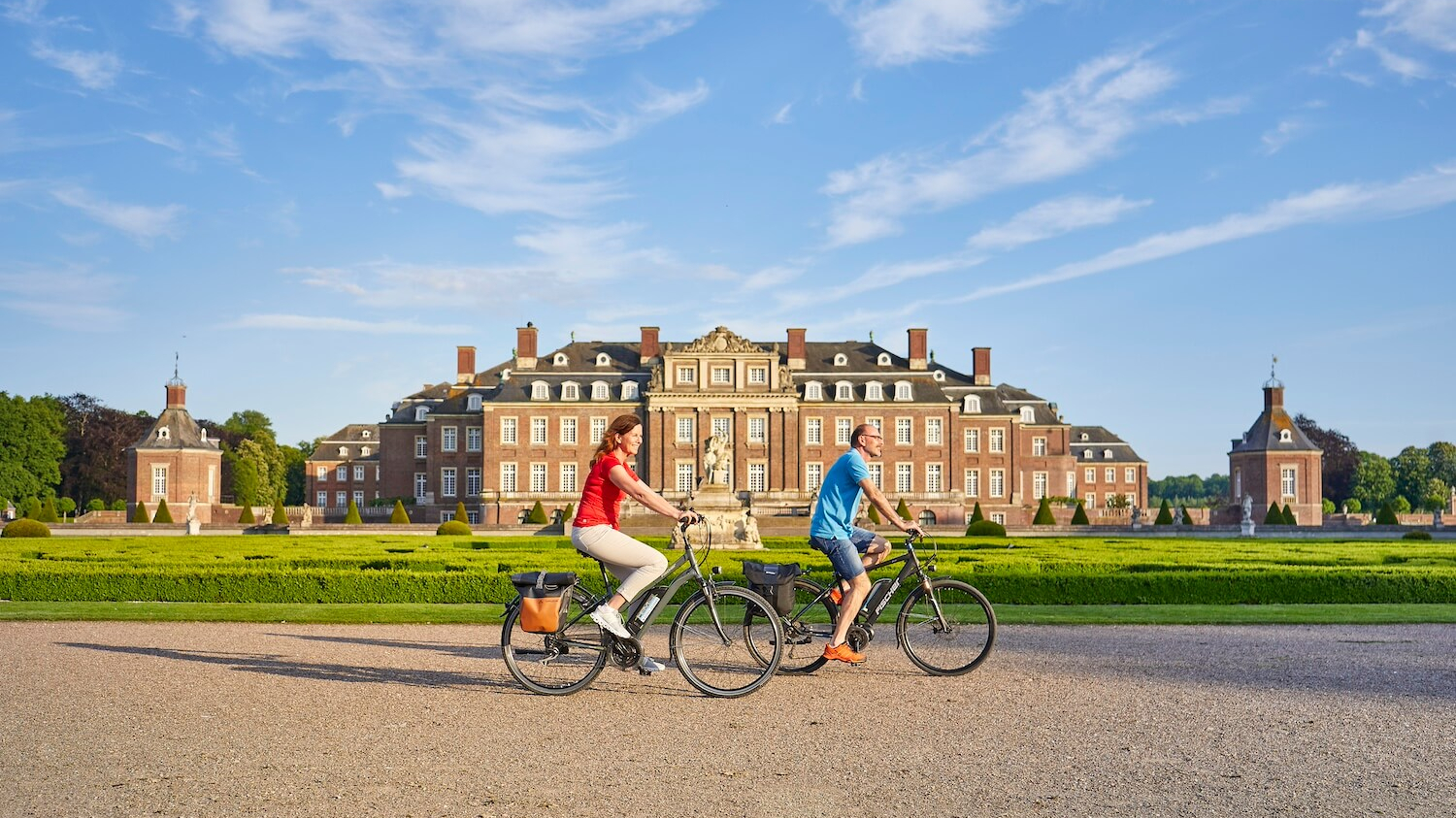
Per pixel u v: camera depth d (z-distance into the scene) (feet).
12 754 25.90
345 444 356.59
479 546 115.44
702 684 33.27
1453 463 436.76
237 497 341.62
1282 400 286.66
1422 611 54.75
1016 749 26.55
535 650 33.68
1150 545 112.57
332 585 59.36
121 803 22.13
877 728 28.81
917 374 275.80
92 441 328.49
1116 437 389.60
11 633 46.91
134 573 60.44
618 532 33.71
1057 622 50.70
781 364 282.77
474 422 283.18
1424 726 28.99
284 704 31.68
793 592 35.37
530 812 21.70
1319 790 23.18
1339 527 196.44
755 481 266.36
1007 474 280.72
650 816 21.47
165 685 34.55
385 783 23.62
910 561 37.40
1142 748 26.66
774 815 21.53
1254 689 34.09
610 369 276.82
